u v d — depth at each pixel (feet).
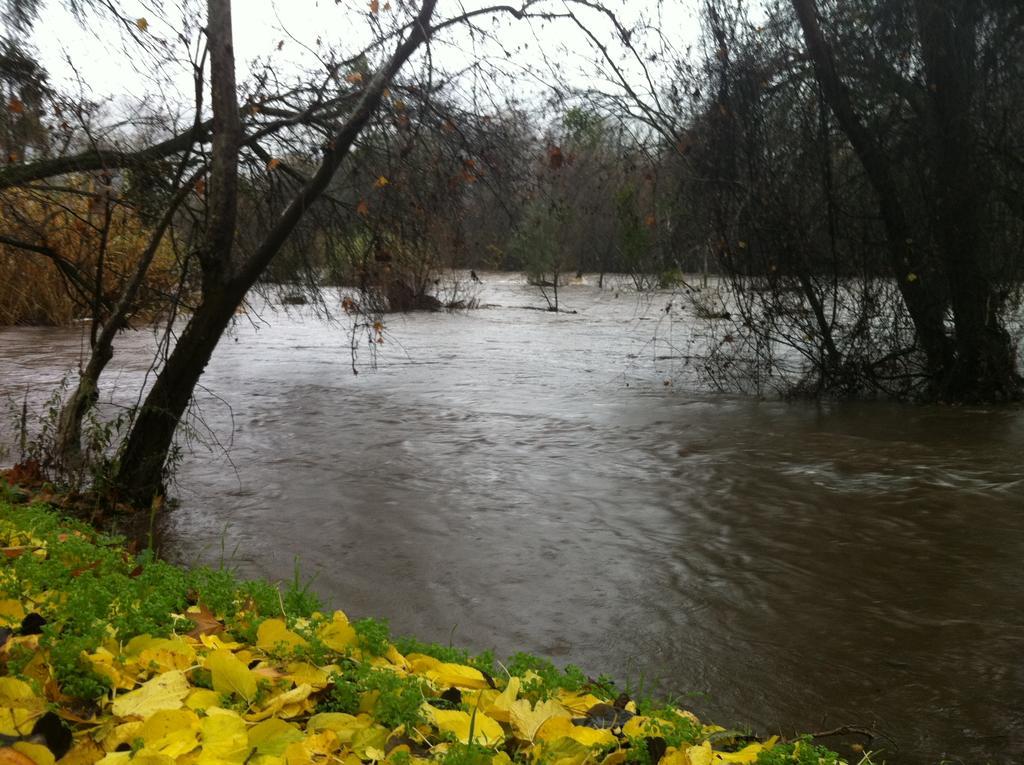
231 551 23.52
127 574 15.21
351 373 54.34
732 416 41.78
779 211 44.52
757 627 18.71
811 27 43.32
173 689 9.66
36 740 8.31
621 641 18.02
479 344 68.49
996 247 44.96
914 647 17.71
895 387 47.44
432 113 29.45
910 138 44.39
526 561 22.74
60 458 28.45
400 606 19.81
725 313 49.34
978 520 25.73
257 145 31.89
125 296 28.99
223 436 37.29
